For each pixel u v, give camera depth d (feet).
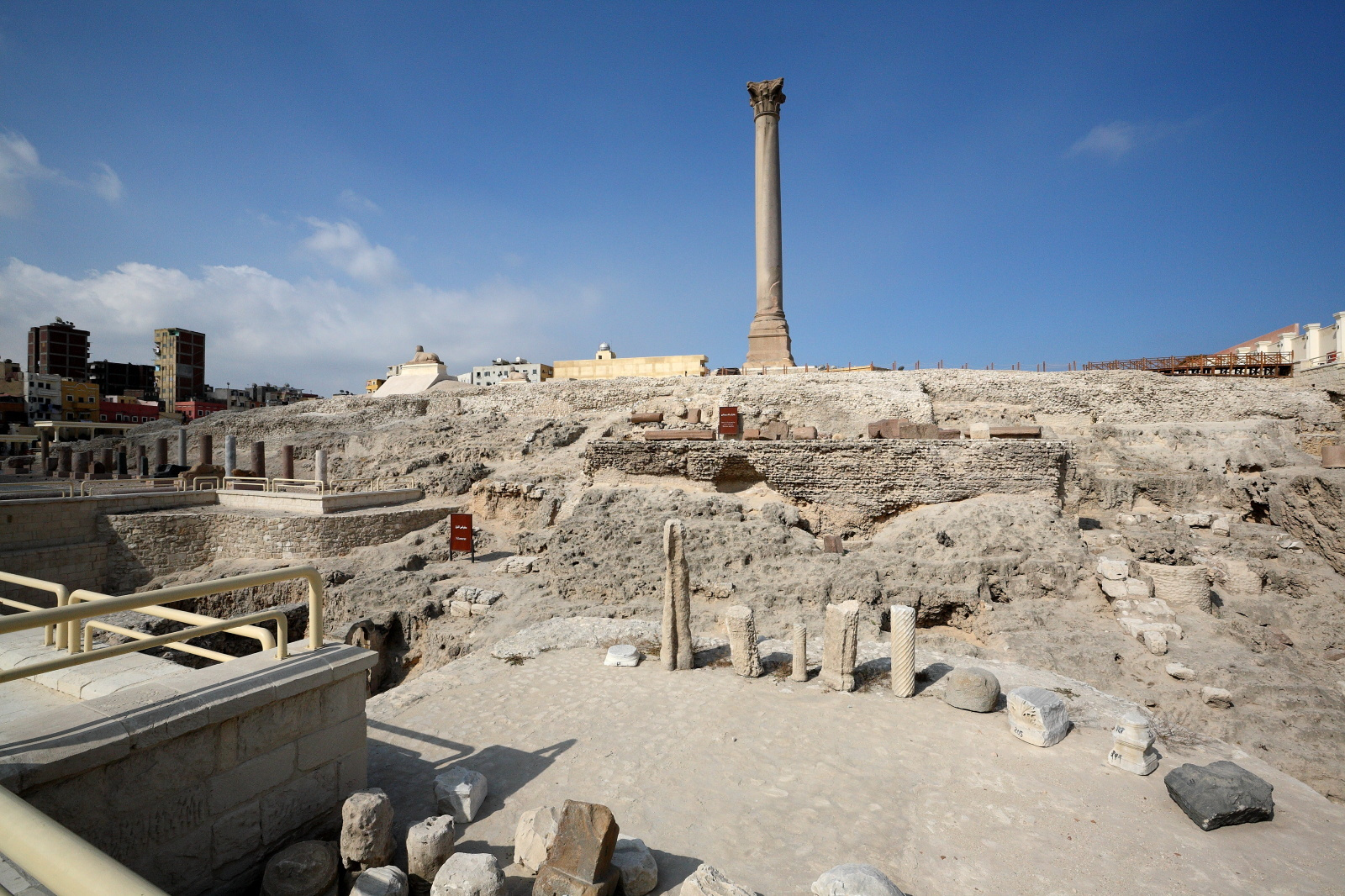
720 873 16.51
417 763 24.66
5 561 63.41
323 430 125.08
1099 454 93.45
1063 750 25.25
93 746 12.94
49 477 119.24
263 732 16.62
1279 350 122.21
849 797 22.13
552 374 223.30
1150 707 40.16
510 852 19.35
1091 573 53.47
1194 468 86.22
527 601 54.24
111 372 289.53
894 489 67.97
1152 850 19.07
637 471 76.02
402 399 137.69
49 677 16.89
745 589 51.16
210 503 84.58
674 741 26.40
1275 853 18.93
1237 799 19.92
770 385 114.83
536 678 33.68
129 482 110.01
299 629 61.41
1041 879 17.90
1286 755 36.63
